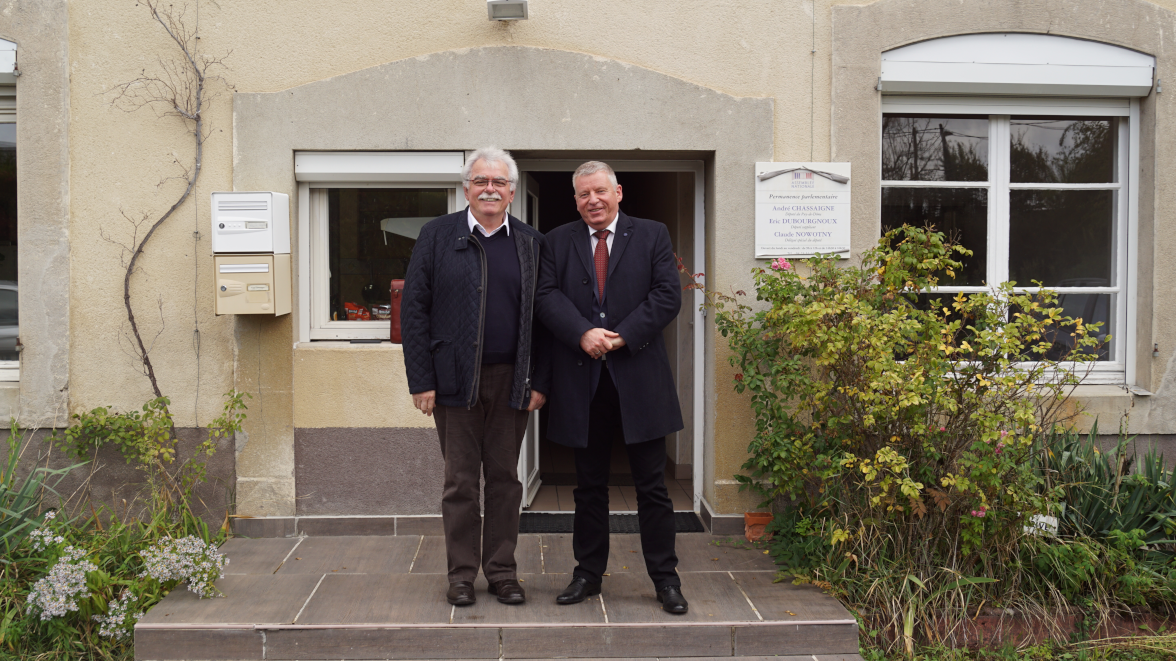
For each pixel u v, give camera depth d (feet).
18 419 13.57
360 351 13.78
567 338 10.20
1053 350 14.79
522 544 13.39
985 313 11.83
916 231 12.66
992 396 11.23
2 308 14.17
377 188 14.32
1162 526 12.60
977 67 13.96
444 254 10.45
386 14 13.64
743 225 13.91
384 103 13.64
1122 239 14.80
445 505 10.73
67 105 13.42
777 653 10.38
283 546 13.28
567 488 16.89
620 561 12.62
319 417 13.80
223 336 13.70
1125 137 14.76
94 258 13.58
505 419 10.71
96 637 10.55
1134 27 13.99
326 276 14.35
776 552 12.74
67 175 13.47
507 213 10.73
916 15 13.87
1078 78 14.01
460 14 13.66
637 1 13.78
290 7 13.53
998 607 11.32
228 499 13.87
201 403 13.76
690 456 17.92
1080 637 11.18
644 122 13.80
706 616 10.52
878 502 10.93
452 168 13.82
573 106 13.76
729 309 13.91
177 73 13.48
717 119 13.83
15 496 12.22
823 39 13.89
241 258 12.78
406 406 13.85
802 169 13.80
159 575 10.87
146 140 13.52
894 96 14.47
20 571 11.46
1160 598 11.56
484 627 10.15
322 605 10.78
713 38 13.87
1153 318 14.28
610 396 10.52
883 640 10.75
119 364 13.70
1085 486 12.61
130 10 13.39
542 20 13.74
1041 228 14.88
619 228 10.62
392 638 10.12
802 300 13.17
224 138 13.58
